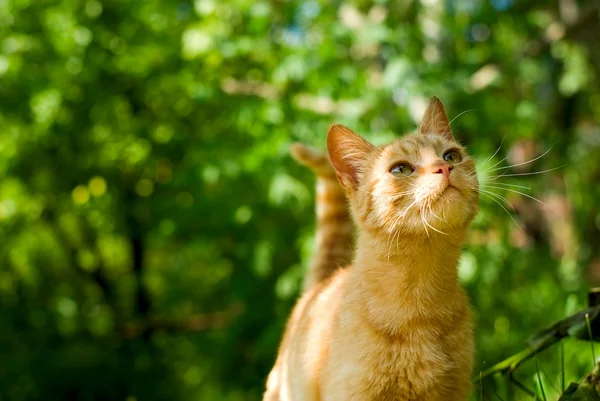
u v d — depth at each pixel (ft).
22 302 36.11
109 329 36.88
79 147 34.14
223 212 28.35
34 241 37.93
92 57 31.09
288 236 28.40
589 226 39.01
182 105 32.48
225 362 32.35
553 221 37.63
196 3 29.35
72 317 35.78
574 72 37.45
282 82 27.32
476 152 27.20
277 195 25.89
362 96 27.07
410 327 11.99
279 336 26.78
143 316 37.78
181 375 38.93
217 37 27.25
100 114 32.96
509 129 28.60
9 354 33.86
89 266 38.27
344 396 11.88
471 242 27.14
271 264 28.48
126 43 31.32
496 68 30.89
